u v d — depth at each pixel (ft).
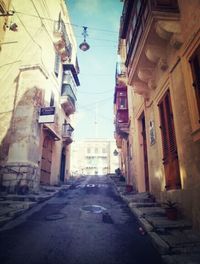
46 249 13.64
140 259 12.21
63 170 63.41
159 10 20.18
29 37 45.44
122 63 53.26
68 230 17.53
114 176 77.56
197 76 16.99
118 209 25.84
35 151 38.11
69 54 61.62
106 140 165.17
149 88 30.04
